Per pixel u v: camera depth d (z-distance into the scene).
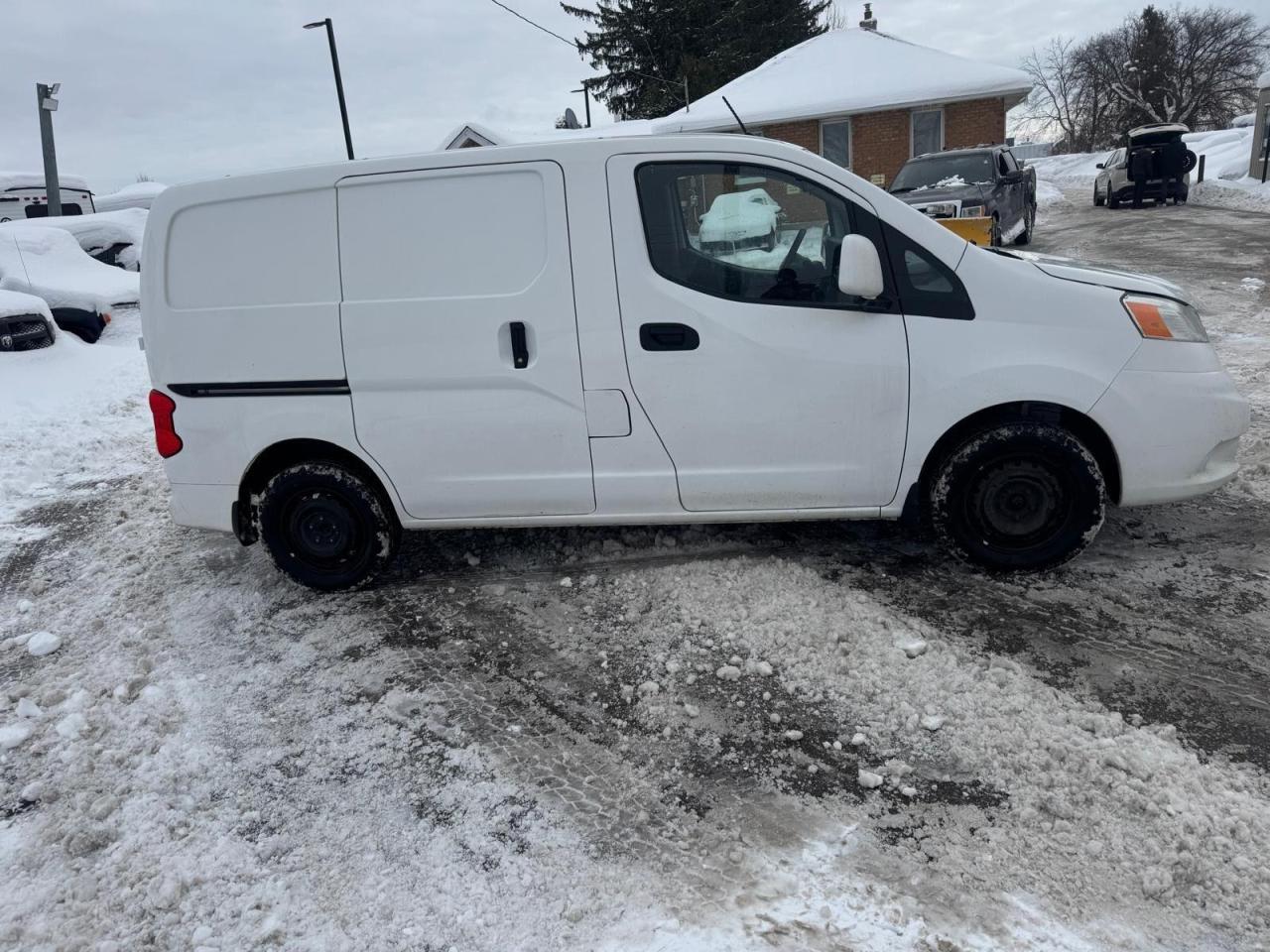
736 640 3.69
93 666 4.02
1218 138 39.56
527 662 3.71
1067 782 2.76
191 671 3.87
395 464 4.15
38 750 3.41
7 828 3.00
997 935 2.27
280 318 4.08
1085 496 3.80
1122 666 3.33
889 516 4.00
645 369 3.87
